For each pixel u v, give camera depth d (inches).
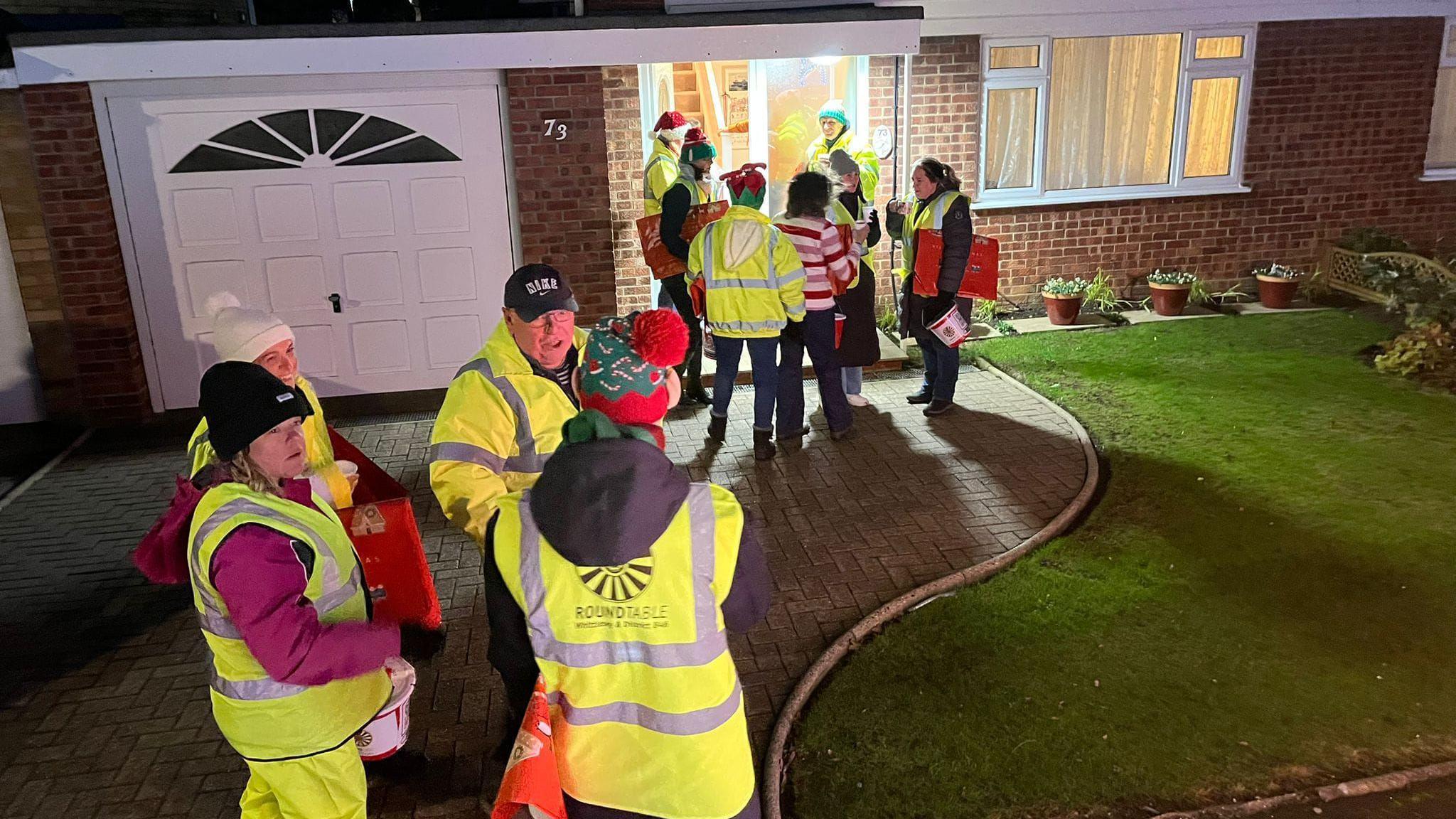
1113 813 129.5
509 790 79.9
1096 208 378.0
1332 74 376.5
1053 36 356.2
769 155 364.2
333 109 287.7
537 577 81.7
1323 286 390.6
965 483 235.6
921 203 268.7
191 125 282.5
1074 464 243.3
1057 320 366.6
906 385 310.5
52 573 209.9
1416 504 212.7
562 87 291.3
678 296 286.0
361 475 159.0
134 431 297.6
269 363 139.3
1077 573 190.1
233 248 293.6
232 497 97.4
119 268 288.2
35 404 300.0
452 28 276.2
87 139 275.1
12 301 290.2
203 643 183.2
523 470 132.2
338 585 106.7
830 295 251.9
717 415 260.2
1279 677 156.8
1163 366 313.4
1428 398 276.2
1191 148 381.7
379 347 308.7
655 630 82.4
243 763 148.9
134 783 144.7
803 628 176.9
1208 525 207.5
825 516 220.7
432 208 299.7
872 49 295.7
